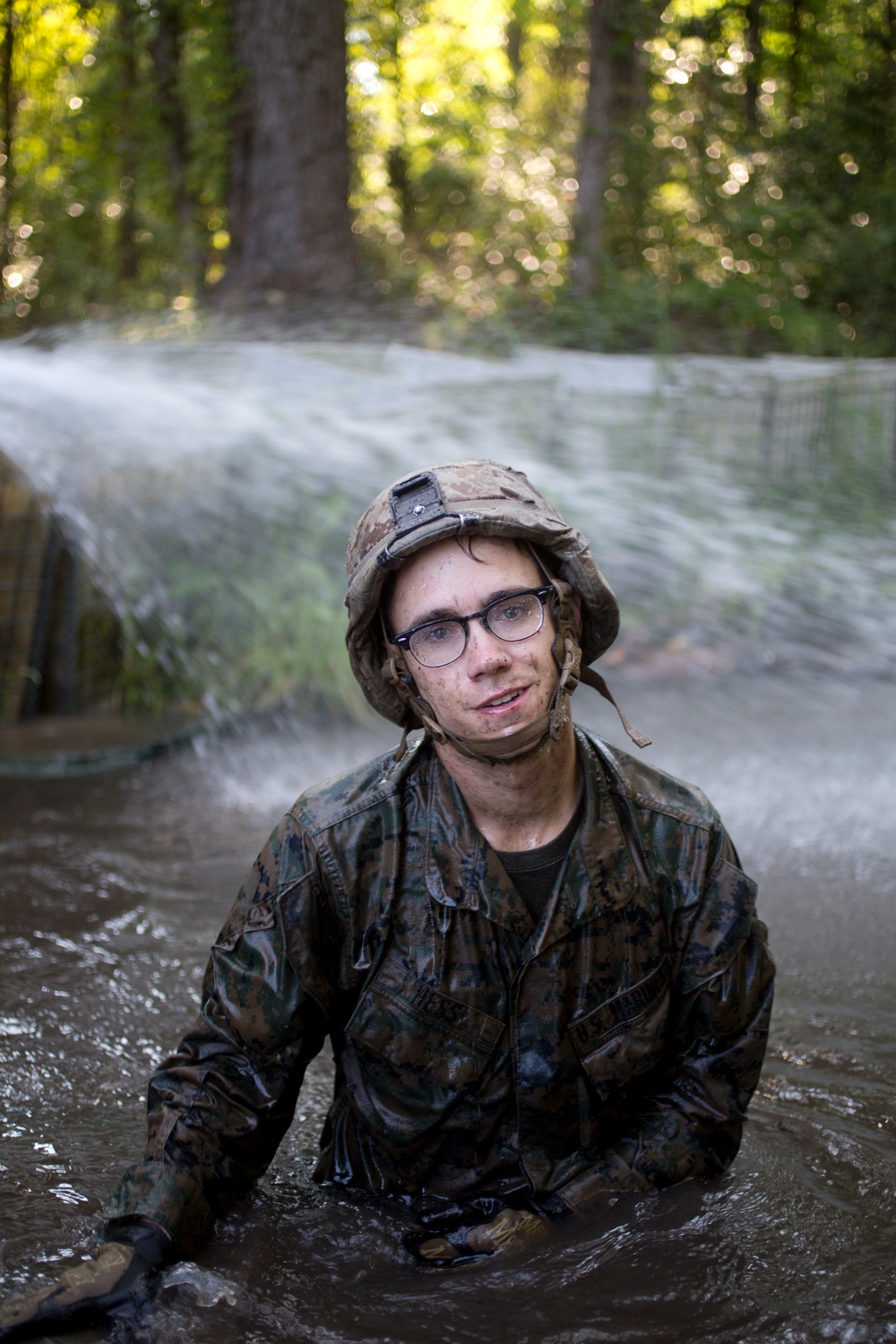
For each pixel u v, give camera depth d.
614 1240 1.73
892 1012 2.76
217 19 10.58
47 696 6.43
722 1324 1.57
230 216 10.91
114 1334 1.53
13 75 14.54
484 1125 1.72
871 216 14.79
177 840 4.20
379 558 1.53
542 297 12.84
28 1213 1.87
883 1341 1.54
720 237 14.91
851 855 3.89
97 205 13.16
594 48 13.50
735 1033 1.74
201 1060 1.72
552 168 17.36
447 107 18.30
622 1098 1.73
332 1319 1.58
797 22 16.45
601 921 1.65
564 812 1.67
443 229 17.61
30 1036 2.59
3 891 3.58
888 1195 1.94
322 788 1.74
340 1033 1.80
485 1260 1.70
